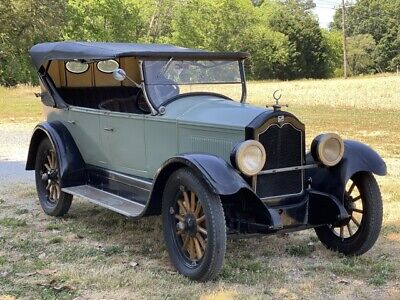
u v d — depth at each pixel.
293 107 24.67
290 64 69.12
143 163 5.36
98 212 6.59
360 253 5.02
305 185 4.84
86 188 6.09
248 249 5.28
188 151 4.89
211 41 65.50
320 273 4.63
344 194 4.88
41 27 40.31
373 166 4.81
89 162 6.21
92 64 6.64
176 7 64.62
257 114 4.57
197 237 4.42
